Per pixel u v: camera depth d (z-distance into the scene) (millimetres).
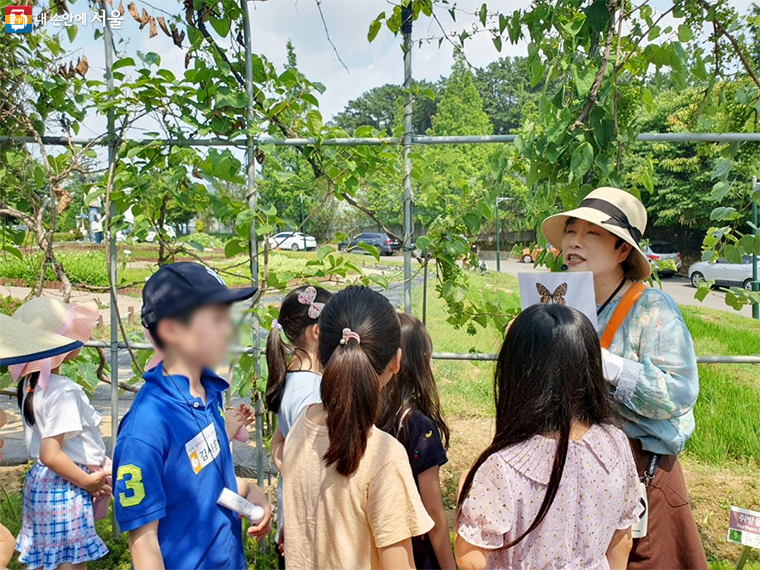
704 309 12766
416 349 2047
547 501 1451
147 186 3002
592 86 2539
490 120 36656
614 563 1661
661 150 19609
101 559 3160
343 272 3055
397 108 3285
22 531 2486
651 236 23938
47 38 3252
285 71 2932
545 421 1490
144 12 2977
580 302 2029
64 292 3146
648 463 2047
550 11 2596
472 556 1503
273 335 2242
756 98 2773
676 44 2578
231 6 2916
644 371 1926
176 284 1578
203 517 1688
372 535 1532
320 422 1654
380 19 2953
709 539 3354
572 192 2648
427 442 1918
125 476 1533
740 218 2945
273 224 3004
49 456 2293
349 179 3150
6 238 3562
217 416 1862
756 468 4305
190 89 2936
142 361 3318
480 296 3188
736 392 5672
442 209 3021
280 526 2215
